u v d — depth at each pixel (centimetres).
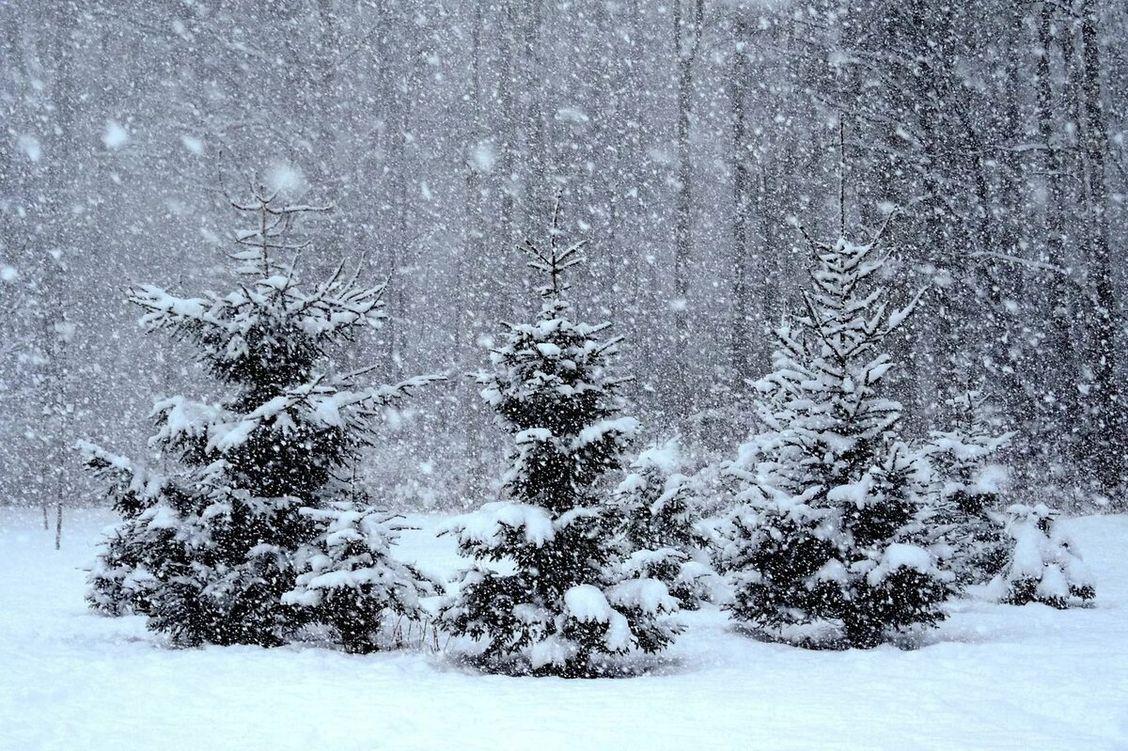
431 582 1066
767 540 1127
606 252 5047
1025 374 3581
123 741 596
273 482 1108
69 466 3869
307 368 1174
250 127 4672
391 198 5000
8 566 2114
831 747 573
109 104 4866
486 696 759
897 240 3362
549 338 986
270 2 5106
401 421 4084
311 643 1093
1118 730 615
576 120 5384
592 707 709
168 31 4981
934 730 622
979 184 3772
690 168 5100
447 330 4988
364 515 1020
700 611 1423
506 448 1021
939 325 3575
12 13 4931
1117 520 2648
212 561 1078
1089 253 3662
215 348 1144
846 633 1125
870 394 1172
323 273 4250
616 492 1189
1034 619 1278
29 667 890
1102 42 3819
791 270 4341
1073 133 3772
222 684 805
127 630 1230
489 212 4978
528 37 5316
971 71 3944
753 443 1213
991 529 1606
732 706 712
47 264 4303
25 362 3997
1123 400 3422
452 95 5331
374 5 5266
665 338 4812
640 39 5466
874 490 1092
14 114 4703
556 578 932
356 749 576
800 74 4488
